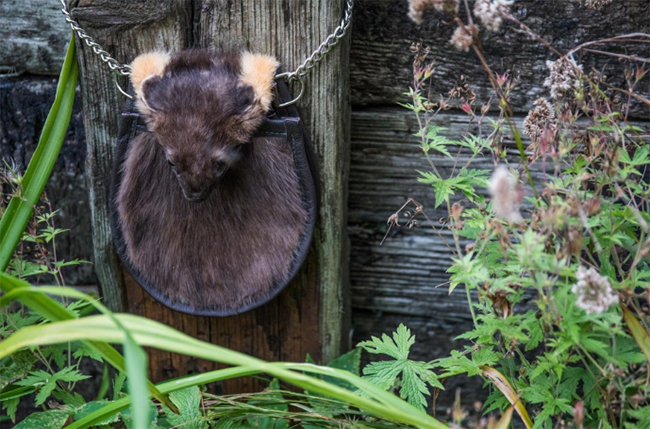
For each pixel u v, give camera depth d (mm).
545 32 1315
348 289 1409
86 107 1300
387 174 1395
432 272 1433
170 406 1230
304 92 1279
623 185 1260
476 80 1339
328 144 1298
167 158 1215
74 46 1282
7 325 1303
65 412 1276
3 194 1332
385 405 1173
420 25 1322
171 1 1254
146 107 1211
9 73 1354
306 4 1252
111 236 1347
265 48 1268
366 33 1330
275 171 1260
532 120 1223
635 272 1157
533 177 1365
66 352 1438
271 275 1300
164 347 1076
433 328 1465
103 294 1378
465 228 1230
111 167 1322
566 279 1127
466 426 1372
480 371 1210
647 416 1126
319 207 1321
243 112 1208
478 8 1155
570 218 1151
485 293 1150
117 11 1256
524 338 1148
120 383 1305
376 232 1426
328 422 1279
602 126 1214
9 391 1295
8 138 1375
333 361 1381
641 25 1307
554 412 1176
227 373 1194
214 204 1270
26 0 1327
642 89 1327
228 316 1323
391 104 1364
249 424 1294
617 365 1126
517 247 1109
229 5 1256
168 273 1306
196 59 1239
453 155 1378
